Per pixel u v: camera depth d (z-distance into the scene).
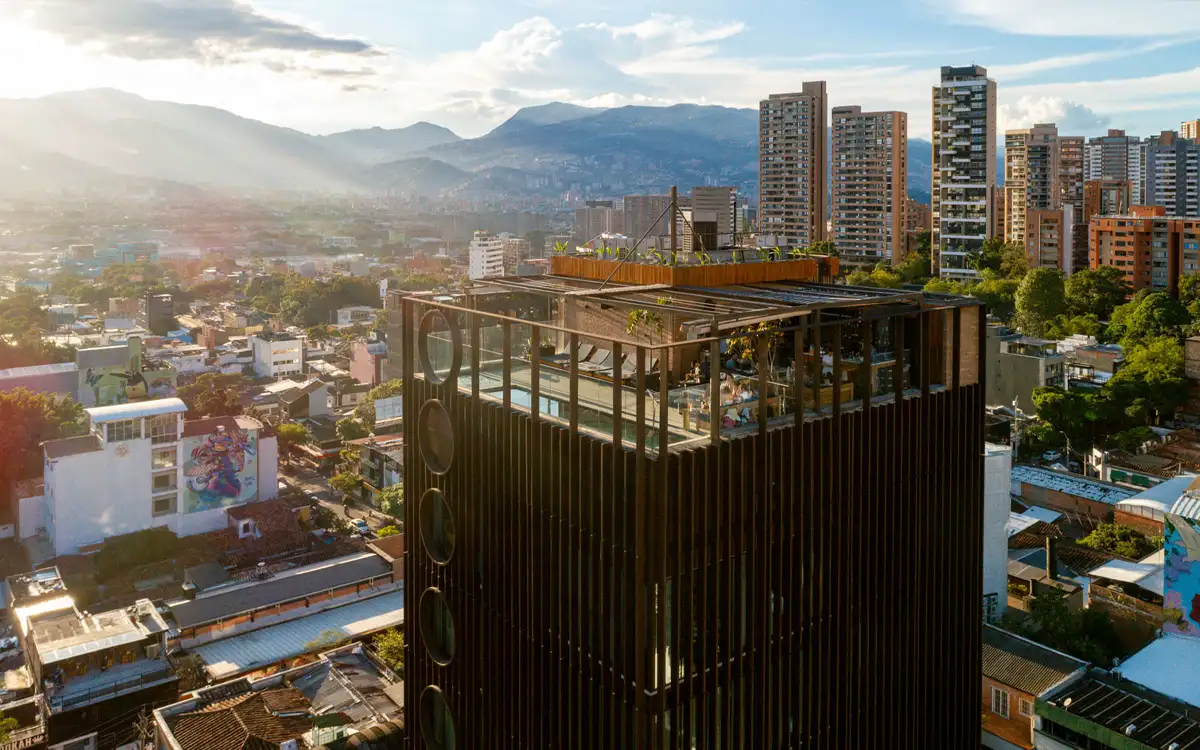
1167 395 102.50
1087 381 115.81
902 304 25.20
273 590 67.94
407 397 29.55
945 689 27.58
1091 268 168.25
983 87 180.12
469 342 27.52
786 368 24.98
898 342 24.89
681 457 19.80
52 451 91.44
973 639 28.34
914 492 25.73
